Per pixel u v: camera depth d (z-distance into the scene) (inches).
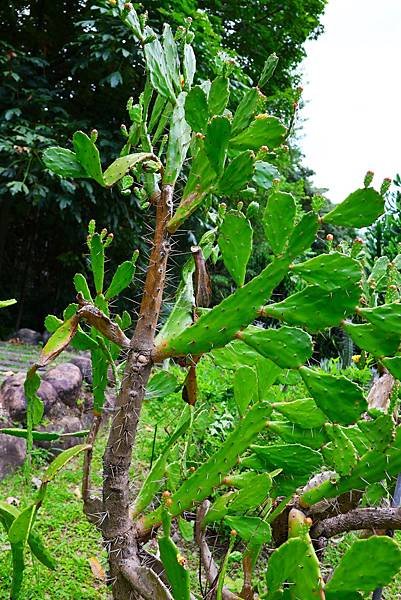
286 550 35.2
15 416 131.3
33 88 276.8
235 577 87.7
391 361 36.9
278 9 325.4
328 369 125.6
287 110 305.7
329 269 36.8
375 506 57.1
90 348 49.8
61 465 45.7
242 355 53.7
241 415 44.5
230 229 39.4
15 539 44.0
